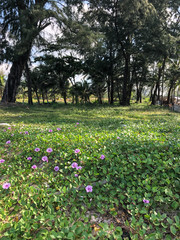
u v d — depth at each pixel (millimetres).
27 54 23078
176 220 2584
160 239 2428
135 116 14570
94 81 34594
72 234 2326
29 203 2988
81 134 6605
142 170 3855
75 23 21609
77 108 23719
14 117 13695
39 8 20141
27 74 30953
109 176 3660
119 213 2943
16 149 5605
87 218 2684
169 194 3051
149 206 2994
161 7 26375
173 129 7797
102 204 3045
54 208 3023
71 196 3273
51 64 32656
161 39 24859
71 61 32531
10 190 3404
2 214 2812
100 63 31266
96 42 23641
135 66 36406
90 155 4410
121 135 6172
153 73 41344
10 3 20328
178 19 28375
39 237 2332
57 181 3652
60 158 4641
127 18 23641
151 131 7156
